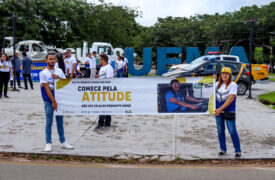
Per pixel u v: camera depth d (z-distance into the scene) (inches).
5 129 293.9
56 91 250.7
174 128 307.3
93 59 702.5
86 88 255.3
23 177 181.2
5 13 1280.8
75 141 258.8
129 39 1733.5
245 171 197.2
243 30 1934.1
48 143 229.1
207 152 231.6
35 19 1317.7
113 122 330.6
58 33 1414.9
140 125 318.7
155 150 236.8
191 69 557.6
